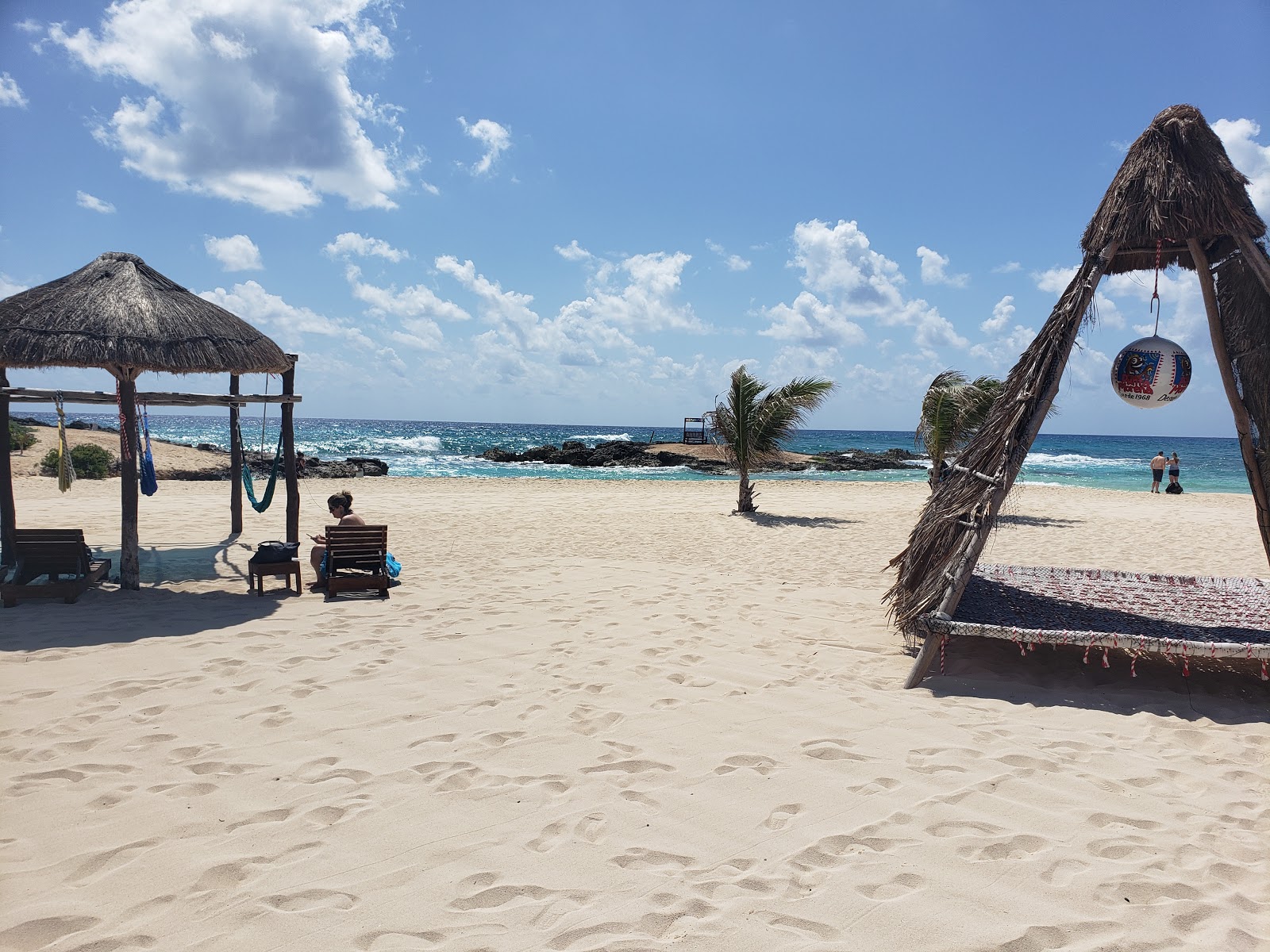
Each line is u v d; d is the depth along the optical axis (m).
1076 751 4.24
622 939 2.68
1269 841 3.32
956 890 2.96
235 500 11.99
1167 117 5.25
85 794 3.68
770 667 5.73
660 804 3.63
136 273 8.25
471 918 2.79
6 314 7.55
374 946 2.64
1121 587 7.32
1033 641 5.15
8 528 8.17
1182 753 4.25
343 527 8.08
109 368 7.74
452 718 4.68
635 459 40.66
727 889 2.97
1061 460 52.47
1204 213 4.96
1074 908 2.85
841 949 2.63
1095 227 5.46
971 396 14.77
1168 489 23.84
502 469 37.66
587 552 11.07
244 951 2.61
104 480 21.75
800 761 4.12
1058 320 5.48
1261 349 5.16
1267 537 5.46
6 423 8.12
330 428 115.50
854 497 21.34
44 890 2.93
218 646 6.10
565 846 3.28
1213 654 4.90
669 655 5.98
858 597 8.15
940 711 4.86
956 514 5.60
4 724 4.49
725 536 13.04
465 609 7.40
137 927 2.72
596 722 4.63
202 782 3.81
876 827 3.42
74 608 7.25
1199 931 2.72
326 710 4.78
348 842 3.29
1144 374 5.25
